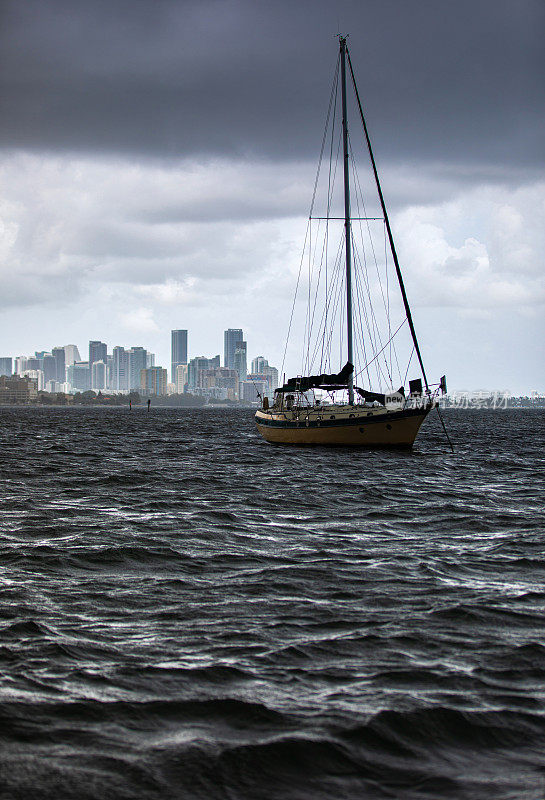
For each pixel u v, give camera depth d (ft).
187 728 31.27
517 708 33.42
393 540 73.36
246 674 37.22
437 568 60.54
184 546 69.46
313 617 47.06
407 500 102.12
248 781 27.20
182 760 28.50
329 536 75.46
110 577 57.57
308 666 38.42
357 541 72.79
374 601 50.88
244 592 53.21
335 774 27.76
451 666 38.50
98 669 37.70
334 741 30.14
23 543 69.62
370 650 40.91
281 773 27.78
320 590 53.88
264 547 69.51
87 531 76.38
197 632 43.91
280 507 95.20
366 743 30.09
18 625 44.52
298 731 30.99
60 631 43.73
